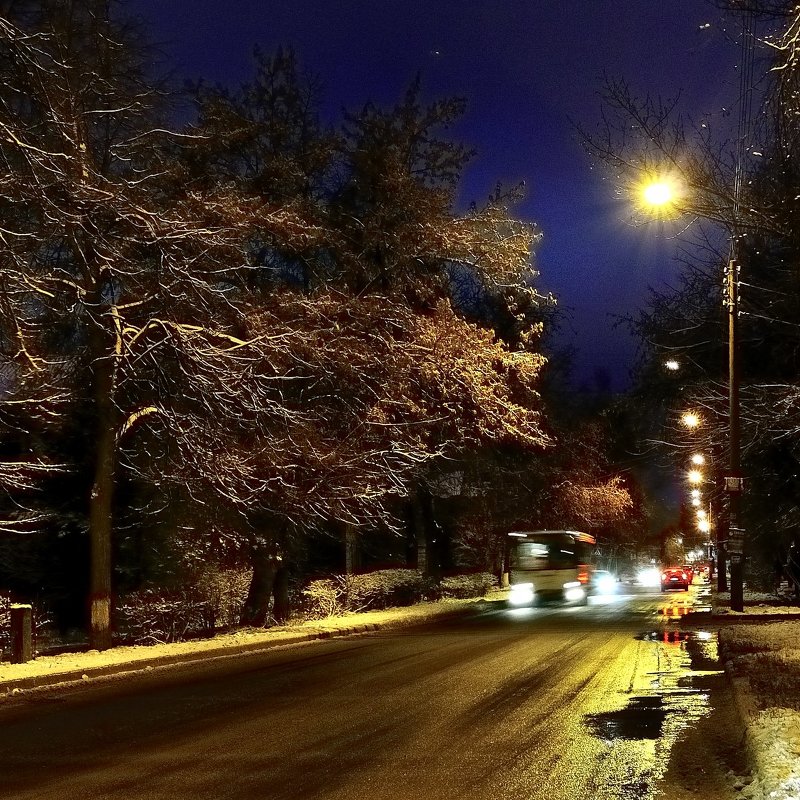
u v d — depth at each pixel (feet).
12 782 27.55
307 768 28.17
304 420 76.64
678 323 103.35
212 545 87.40
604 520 167.53
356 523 82.43
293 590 104.94
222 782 26.73
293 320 74.33
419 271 90.22
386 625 87.97
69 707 42.73
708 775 26.27
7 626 61.36
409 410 81.66
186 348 63.82
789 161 33.86
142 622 77.77
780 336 89.92
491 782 25.98
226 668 56.65
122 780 27.37
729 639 58.29
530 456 143.23
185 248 64.59
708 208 37.35
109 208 55.42
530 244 85.61
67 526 85.71
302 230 72.84
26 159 50.14
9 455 85.20
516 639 68.23
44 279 57.21
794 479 101.40
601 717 35.14
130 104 63.41
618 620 87.51
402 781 26.27
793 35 28.68
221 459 69.82
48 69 53.01
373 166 90.38
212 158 82.02
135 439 80.53
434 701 39.91
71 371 70.95
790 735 26.99
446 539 162.40
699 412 100.78
